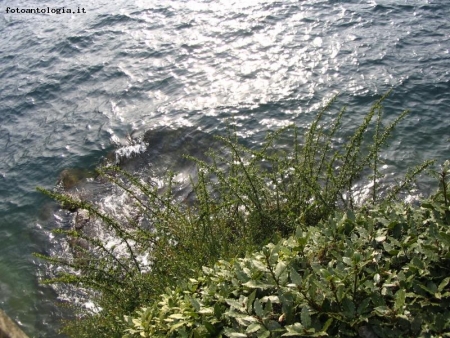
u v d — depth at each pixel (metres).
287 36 10.64
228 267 3.00
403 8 11.23
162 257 4.28
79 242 6.56
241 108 8.42
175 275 4.04
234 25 11.60
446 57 8.96
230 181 4.75
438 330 2.22
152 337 2.68
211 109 8.59
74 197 7.40
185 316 2.68
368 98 8.05
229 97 8.84
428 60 8.94
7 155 8.85
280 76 9.18
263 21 11.52
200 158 7.50
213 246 4.22
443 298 2.42
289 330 2.29
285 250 2.80
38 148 8.82
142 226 6.41
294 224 4.20
